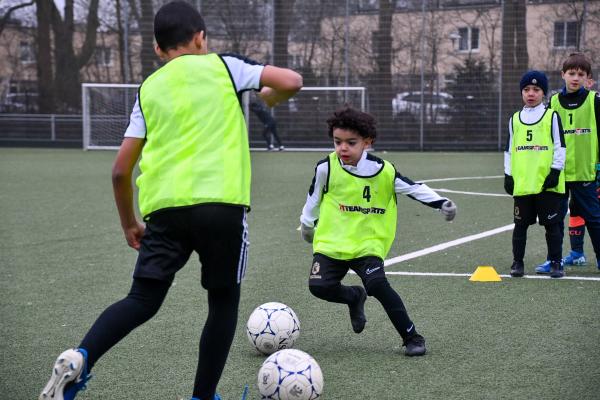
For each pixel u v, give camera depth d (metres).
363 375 3.78
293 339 4.13
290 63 22.95
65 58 26.14
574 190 6.49
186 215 3.01
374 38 22.67
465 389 3.56
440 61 22.45
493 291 5.66
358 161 4.21
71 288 5.79
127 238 3.26
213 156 3.06
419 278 6.13
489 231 8.53
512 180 6.15
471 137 22.34
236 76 3.16
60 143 24.98
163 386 3.65
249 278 6.13
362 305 4.40
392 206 4.27
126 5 23.44
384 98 22.75
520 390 3.54
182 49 3.24
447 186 13.16
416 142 22.64
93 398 3.49
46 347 4.29
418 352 4.08
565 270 6.50
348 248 4.21
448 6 22.27
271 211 10.15
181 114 3.08
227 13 22.80
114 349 4.24
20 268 6.54
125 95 23.02
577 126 6.38
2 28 26.17
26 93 26.05
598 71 21.22
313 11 22.75
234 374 3.82
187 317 4.92
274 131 22.31
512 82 21.91
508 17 21.67
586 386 3.58
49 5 25.95
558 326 4.67
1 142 25.14
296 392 3.29
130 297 3.03
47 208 10.48
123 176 3.12
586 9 21.48
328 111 22.78
